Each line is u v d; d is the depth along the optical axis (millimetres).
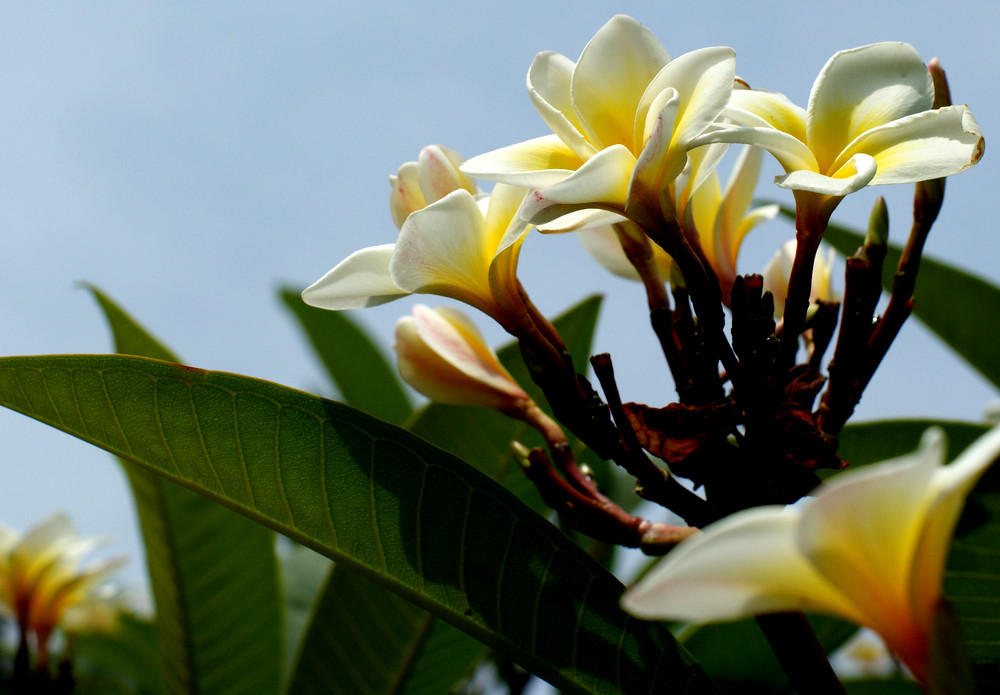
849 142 861
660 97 849
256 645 1069
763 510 764
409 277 892
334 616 1019
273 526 913
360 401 1393
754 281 866
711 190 955
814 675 853
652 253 920
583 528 892
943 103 900
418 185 923
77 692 1393
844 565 764
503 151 874
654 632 889
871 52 864
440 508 901
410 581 904
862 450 981
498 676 1126
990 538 911
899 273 888
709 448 864
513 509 897
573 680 892
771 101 876
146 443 909
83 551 1361
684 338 894
